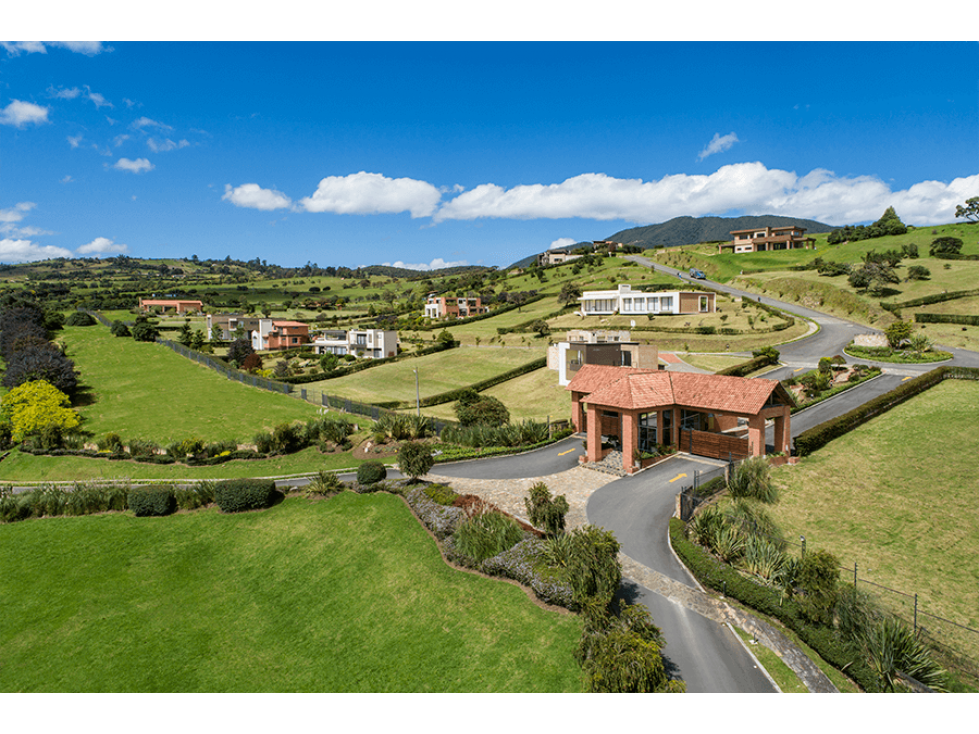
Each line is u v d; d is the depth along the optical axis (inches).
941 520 995.3
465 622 775.7
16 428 1985.7
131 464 1787.6
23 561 1123.3
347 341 4094.5
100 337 4001.0
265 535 1159.6
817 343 2755.9
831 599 679.1
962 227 5017.2
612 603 774.5
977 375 1749.5
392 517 1135.0
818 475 1226.6
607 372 1673.2
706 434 1414.9
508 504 1194.0
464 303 5654.5
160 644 853.2
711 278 5413.4
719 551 885.8
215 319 4945.9
